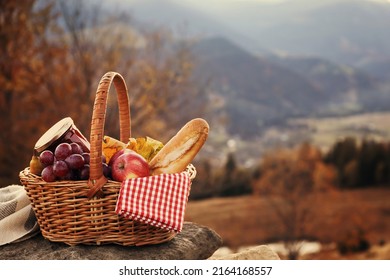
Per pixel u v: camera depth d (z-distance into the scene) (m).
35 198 1.98
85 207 1.91
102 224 1.94
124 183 1.87
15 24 10.13
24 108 10.66
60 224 1.97
